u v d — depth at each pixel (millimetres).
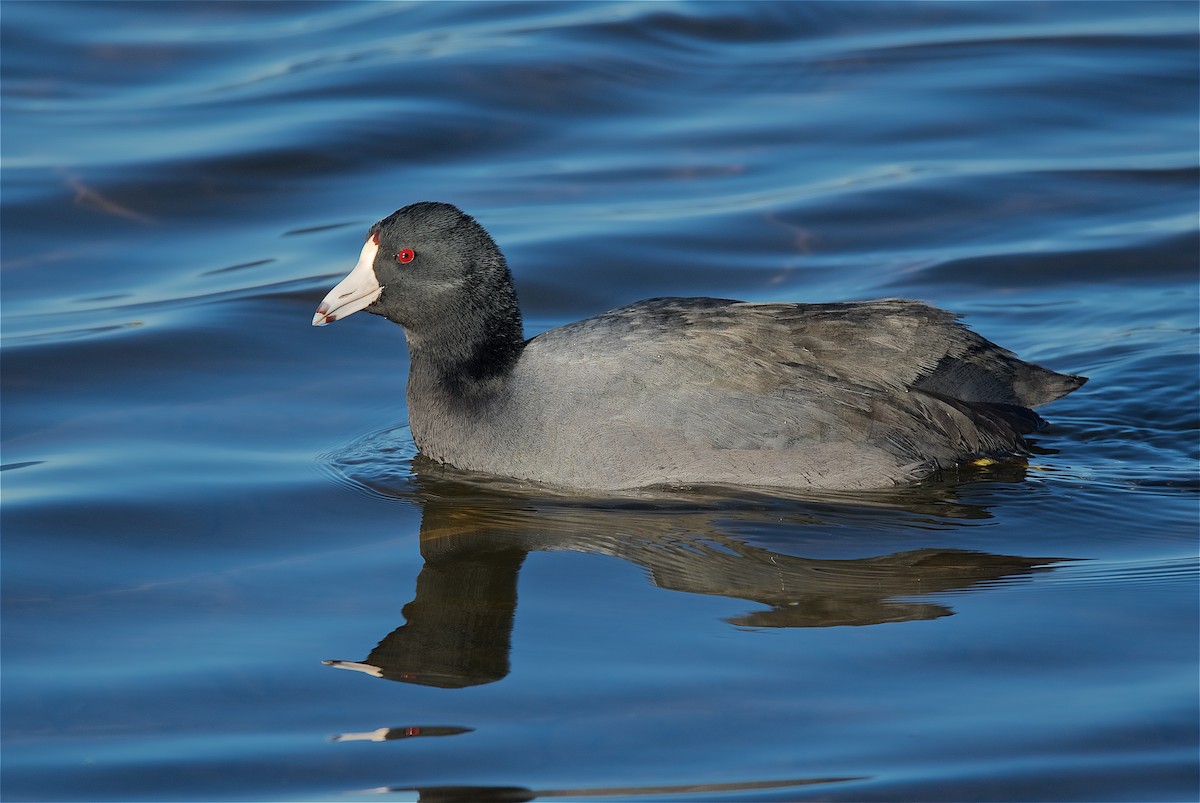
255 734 9578
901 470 13117
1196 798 8625
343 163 21484
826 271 18750
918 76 24281
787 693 9781
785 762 9039
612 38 25484
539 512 12836
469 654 10422
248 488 13594
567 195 20781
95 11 26578
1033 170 21141
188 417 15297
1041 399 13914
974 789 8734
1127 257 18781
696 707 9656
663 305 13758
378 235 14016
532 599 11227
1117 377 15617
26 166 21234
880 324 13562
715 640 10500
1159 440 14141
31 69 24391
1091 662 10070
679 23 26219
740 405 13047
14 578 11797
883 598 11078
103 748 9453
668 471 13070
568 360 13422
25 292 18359
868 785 8797
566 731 9445
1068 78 23875
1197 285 18094
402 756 9266
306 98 23266
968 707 9578
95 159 21484
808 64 24922
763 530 12312
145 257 19281
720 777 8930
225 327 17406
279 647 10641
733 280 18609
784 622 10742
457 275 13695
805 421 13039
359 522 12836
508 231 19688
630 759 9141
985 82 23891
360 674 10234
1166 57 24562
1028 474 13367
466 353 13812
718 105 23484
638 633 10633
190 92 23688
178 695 10031
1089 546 11938
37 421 15141
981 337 13984
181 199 20609
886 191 20656
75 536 12570
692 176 21328
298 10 26875
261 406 15617
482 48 24969
